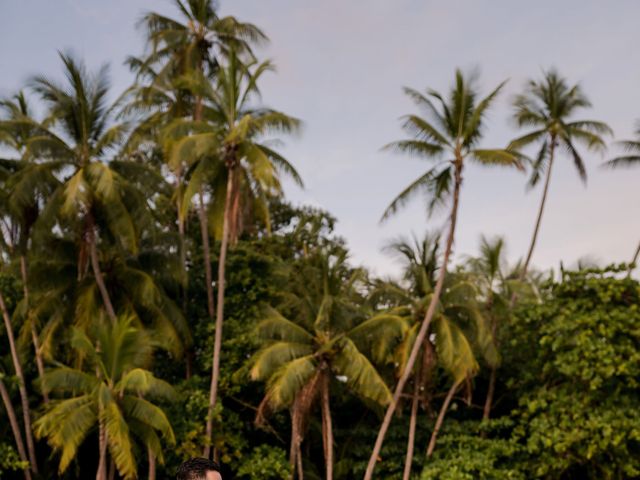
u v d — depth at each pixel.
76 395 25.92
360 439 31.50
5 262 29.00
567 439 25.92
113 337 22.09
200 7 33.12
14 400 27.77
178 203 30.11
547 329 27.45
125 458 20.64
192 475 3.52
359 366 25.95
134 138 27.55
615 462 26.88
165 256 28.05
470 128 26.16
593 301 27.78
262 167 25.52
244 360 29.23
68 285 26.70
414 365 28.44
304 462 31.44
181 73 32.66
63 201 24.75
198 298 31.80
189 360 29.80
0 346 28.73
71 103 25.41
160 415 22.27
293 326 27.02
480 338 27.95
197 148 25.28
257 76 27.05
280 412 31.48
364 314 29.47
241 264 30.77
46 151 25.06
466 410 32.78
